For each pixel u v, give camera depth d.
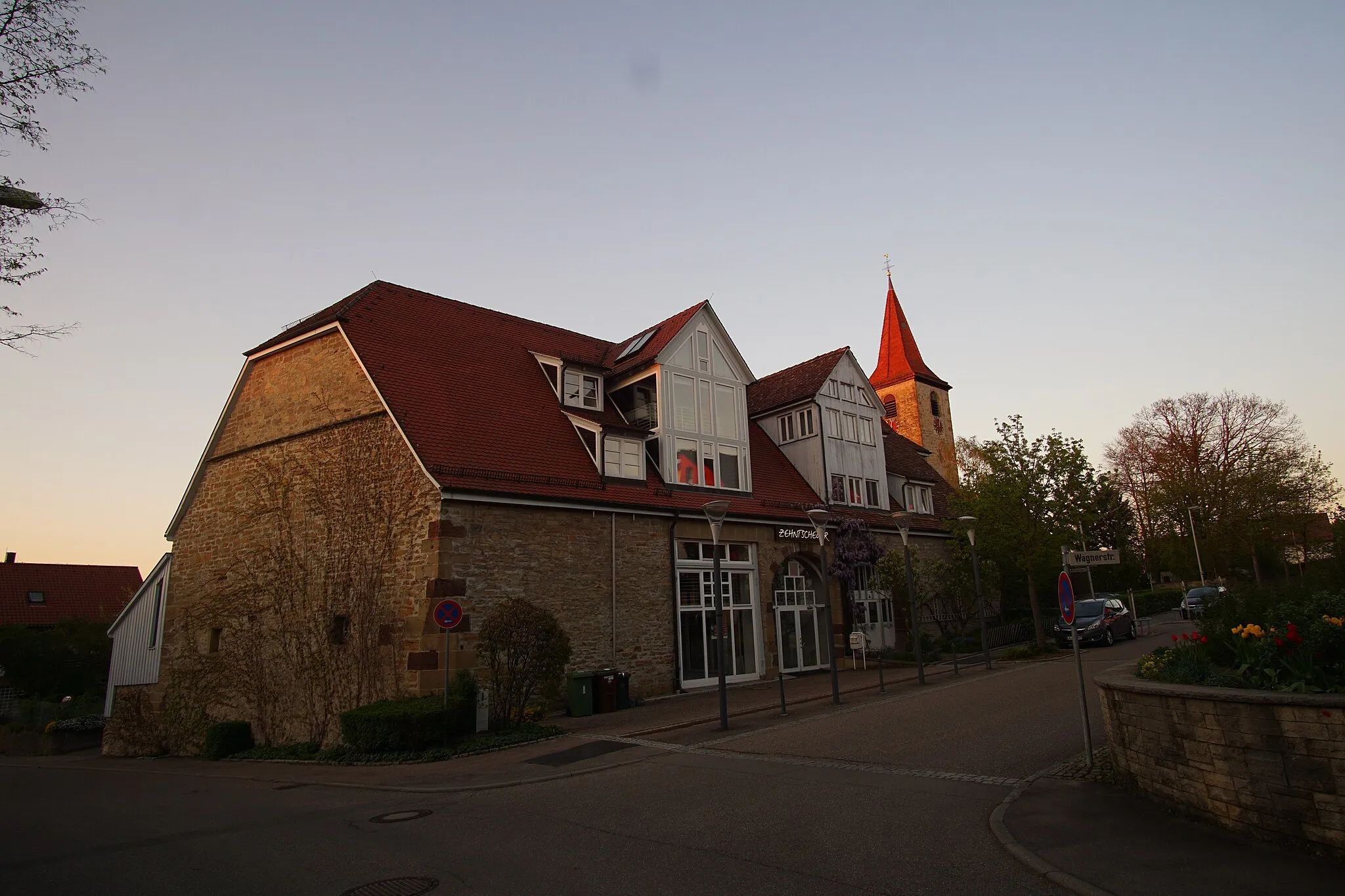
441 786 10.71
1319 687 6.51
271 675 18.66
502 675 14.89
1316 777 6.01
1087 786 8.41
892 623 27.67
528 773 11.15
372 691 16.06
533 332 24.69
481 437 17.77
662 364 21.73
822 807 8.27
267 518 19.77
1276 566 29.58
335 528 17.86
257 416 20.86
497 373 20.77
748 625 21.98
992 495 25.55
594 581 18.05
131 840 8.74
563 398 20.91
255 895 6.46
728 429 23.22
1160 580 60.28
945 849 6.73
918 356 47.56
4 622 43.09
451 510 15.74
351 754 14.19
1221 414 47.59
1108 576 45.34
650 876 6.38
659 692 18.86
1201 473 47.09
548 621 15.12
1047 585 33.09
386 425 17.23
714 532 14.75
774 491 24.78
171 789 13.21
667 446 21.33
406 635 15.56
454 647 15.31
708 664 20.28
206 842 8.39
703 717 15.16
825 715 14.77
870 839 7.11
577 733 14.23
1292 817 6.14
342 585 17.31
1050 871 5.98
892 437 35.94
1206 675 7.66
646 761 11.48
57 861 7.89
